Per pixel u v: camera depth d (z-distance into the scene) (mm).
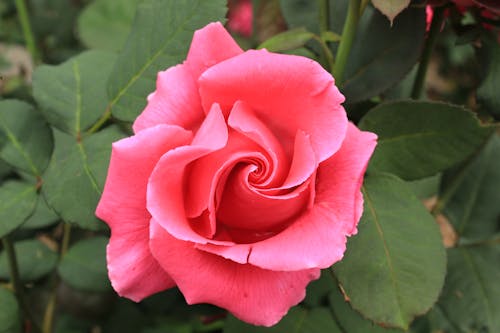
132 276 322
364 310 346
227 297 319
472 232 461
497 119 392
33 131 398
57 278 489
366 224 358
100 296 536
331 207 315
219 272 318
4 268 460
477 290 427
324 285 405
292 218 321
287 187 311
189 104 329
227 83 318
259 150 316
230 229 326
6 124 396
